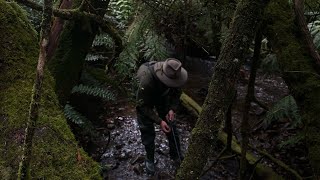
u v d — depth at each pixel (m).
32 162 1.72
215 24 2.65
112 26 3.04
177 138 4.17
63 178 1.73
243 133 3.05
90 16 2.87
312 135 2.17
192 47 6.49
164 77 3.62
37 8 2.77
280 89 5.88
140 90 3.64
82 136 4.39
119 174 4.11
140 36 2.60
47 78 2.31
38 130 1.87
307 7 3.12
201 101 5.60
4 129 1.92
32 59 2.31
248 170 4.05
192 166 1.51
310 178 3.62
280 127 4.88
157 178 4.12
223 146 4.51
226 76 1.51
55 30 3.33
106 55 4.76
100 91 4.04
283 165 3.76
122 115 5.01
